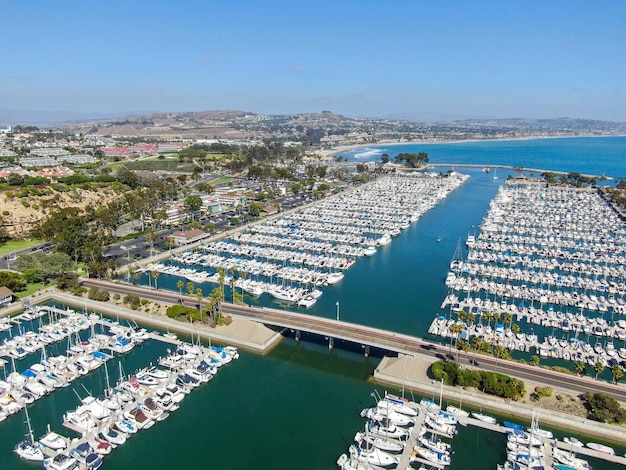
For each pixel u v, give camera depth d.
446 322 158.00
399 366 127.81
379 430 104.50
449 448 99.06
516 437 100.31
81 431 107.44
